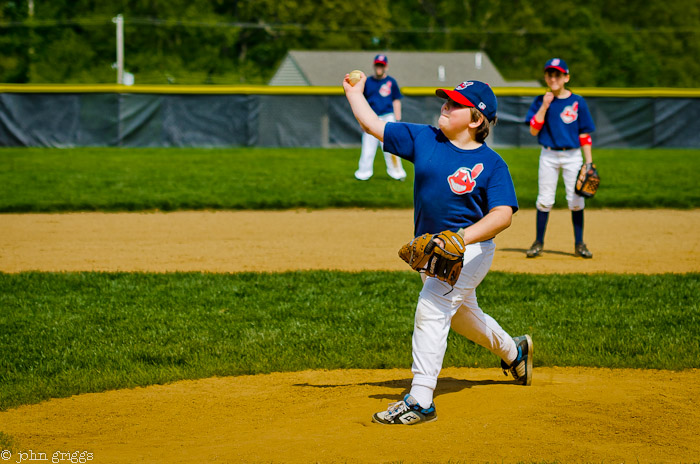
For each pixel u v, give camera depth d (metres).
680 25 112.00
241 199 26.28
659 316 12.70
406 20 104.94
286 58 90.56
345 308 13.25
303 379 9.84
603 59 104.75
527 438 7.25
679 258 18.03
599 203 26.92
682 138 52.53
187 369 10.12
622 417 7.86
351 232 21.44
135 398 9.03
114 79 86.00
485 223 7.39
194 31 91.06
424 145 7.80
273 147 51.03
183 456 6.93
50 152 44.88
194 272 15.89
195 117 50.19
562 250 19.09
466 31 101.75
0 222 22.56
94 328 12.02
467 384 9.34
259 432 7.66
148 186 29.33
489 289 14.49
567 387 9.05
